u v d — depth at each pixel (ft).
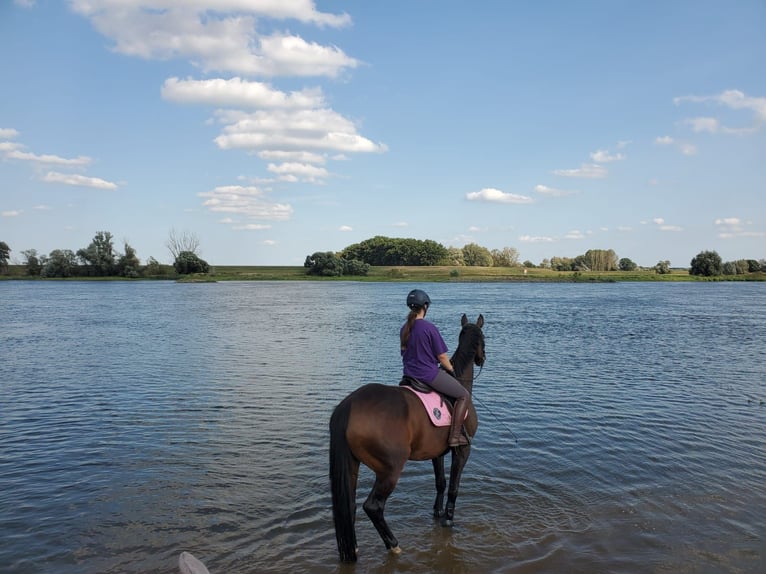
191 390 43.24
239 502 22.76
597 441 30.68
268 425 33.65
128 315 114.83
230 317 110.42
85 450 29.12
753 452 28.94
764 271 424.87
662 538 19.92
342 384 45.52
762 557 18.67
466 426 21.01
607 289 266.98
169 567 17.89
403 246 514.27
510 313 122.01
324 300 169.78
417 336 20.25
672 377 48.93
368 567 18.07
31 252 380.78
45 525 20.67
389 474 18.13
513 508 22.38
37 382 46.37
